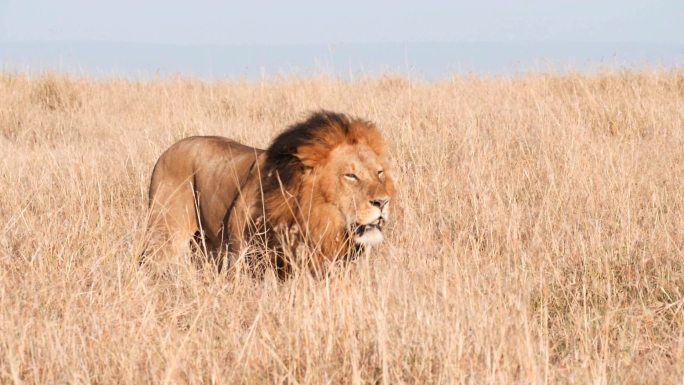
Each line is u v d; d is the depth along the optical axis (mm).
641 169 14742
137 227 11617
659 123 19078
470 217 12508
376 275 8945
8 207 12758
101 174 14633
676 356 7848
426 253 10445
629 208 11875
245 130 18328
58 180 13867
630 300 9867
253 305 8906
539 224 11734
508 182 14086
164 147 16812
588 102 20906
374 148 9750
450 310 8391
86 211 12281
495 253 10984
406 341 7719
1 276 9062
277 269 9602
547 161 14305
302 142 9383
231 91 26422
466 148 16031
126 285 9211
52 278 9383
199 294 9117
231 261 9984
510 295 8672
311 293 8469
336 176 9398
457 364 7207
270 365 7496
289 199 9445
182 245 11117
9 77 27797
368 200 9289
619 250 10672
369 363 7566
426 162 15836
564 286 9945
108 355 7594
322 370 7336
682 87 24703
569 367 7848
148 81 28875
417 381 7223
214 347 7770
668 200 13141
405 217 12133
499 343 7645
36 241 10609
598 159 14906
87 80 28391
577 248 10898
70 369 7305
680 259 10453
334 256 9469
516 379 7387
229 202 10461
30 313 8383
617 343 8453
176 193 11234
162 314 8797
